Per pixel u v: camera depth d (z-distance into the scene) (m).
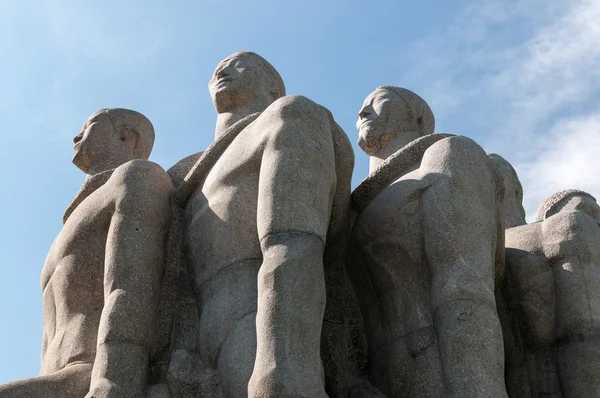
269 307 4.53
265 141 5.08
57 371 5.23
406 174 5.51
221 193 5.25
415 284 5.22
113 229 5.27
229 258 5.10
